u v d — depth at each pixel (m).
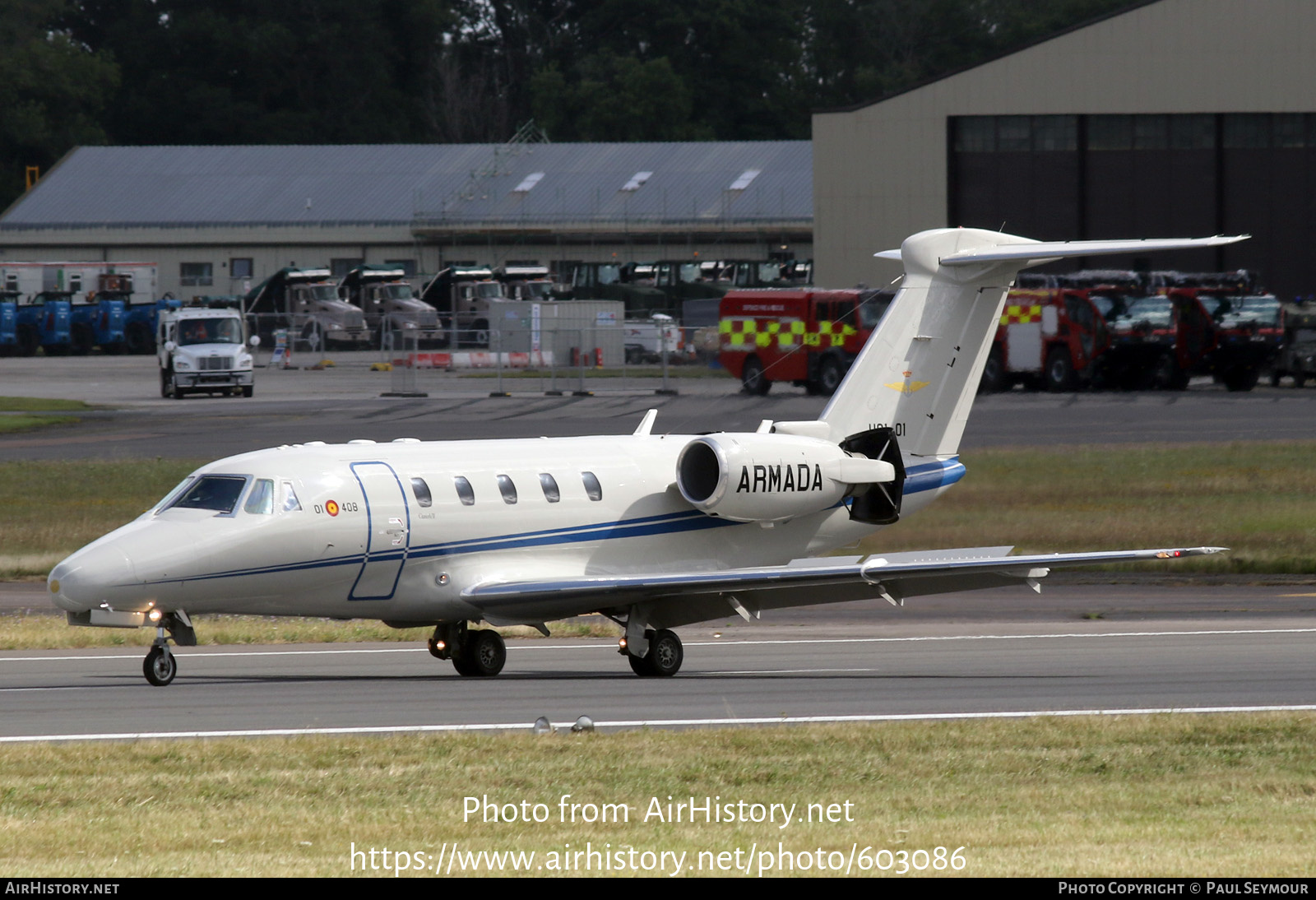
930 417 80.06
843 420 77.88
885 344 78.69
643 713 56.69
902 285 79.88
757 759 47.81
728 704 58.84
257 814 41.59
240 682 66.19
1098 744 50.31
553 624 88.81
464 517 67.81
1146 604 94.56
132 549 62.50
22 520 125.38
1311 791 44.41
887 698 60.38
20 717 55.88
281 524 64.06
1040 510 120.69
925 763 47.53
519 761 47.50
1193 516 119.38
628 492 72.50
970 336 80.44
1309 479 133.25
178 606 63.44
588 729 52.38
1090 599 97.31
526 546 69.44
